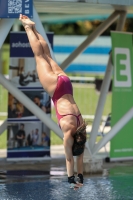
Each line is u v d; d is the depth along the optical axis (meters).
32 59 36.50
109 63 35.19
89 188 27.94
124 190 27.48
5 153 40.31
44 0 28.94
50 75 23.23
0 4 28.02
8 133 36.62
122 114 35.94
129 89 36.22
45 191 27.02
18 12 28.02
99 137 47.81
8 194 26.23
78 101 63.72
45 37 28.80
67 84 22.83
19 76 36.50
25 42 36.38
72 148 21.59
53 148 42.59
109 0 29.84
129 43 35.91
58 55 66.06
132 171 33.34
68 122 21.73
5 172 32.34
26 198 25.38
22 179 30.22
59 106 22.47
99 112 33.72
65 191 27.11
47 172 32.47
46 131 37.09
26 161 36.75
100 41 62.19
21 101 31.00
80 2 29.45
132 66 36.19
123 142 36.53
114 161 37.44
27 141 36.91
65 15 74.88
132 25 84.44
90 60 62.47
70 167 21.64
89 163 32.41
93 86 65.94
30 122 36.78
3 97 66.12
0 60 72.94
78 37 66.06
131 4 30.67
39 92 36.62
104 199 25.39
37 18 28.66
